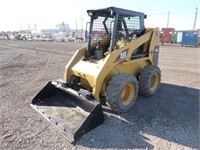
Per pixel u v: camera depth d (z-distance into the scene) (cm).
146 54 549
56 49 1984
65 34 5378
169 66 1059
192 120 429
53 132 365
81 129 350
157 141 348
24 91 597
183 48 2323
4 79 732
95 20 503
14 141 336
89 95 399
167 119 429
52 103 473
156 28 561
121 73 445
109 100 415
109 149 322
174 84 688
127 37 491
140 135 365
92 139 347
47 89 486
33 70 906
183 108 487
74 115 417
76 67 468
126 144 337
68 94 472
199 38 2875
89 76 421
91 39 508
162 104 505
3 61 1136
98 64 432
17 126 384
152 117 436
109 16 490
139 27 519
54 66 1012
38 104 471
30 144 328
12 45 2541
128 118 427
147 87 516
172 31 3238
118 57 439
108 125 395
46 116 413
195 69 978
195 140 353
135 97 464
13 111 452
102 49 505
